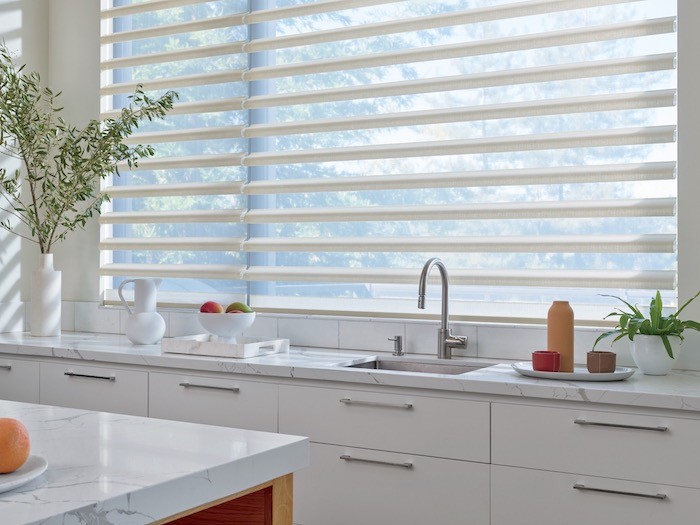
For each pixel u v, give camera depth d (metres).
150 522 1.21
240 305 3.37
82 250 4.25
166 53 4.03
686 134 2.86
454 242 3.27
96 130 3.94
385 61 3.43
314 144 3.71
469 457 2.55
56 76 4.36
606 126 3.11
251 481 1.39
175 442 1.49
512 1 3.26
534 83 3.22
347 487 2.76
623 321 2.73
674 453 2.26
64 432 1.58
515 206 3.16
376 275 3.44
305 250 3.61
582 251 3.04
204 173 4.00
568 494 2.40
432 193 3.43
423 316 3.37
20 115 3.78
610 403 2.33
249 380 2.97
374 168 3.55
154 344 3.59
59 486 1.21
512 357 3.13
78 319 4.23
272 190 3.69
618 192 3.09
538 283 3.09
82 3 4.27
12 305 4.12
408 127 3.48
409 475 2.65
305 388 2.85
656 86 3.02
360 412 2.74
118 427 1.62
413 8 3.48
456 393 2.57
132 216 4.07
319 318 3.55
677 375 2.68
